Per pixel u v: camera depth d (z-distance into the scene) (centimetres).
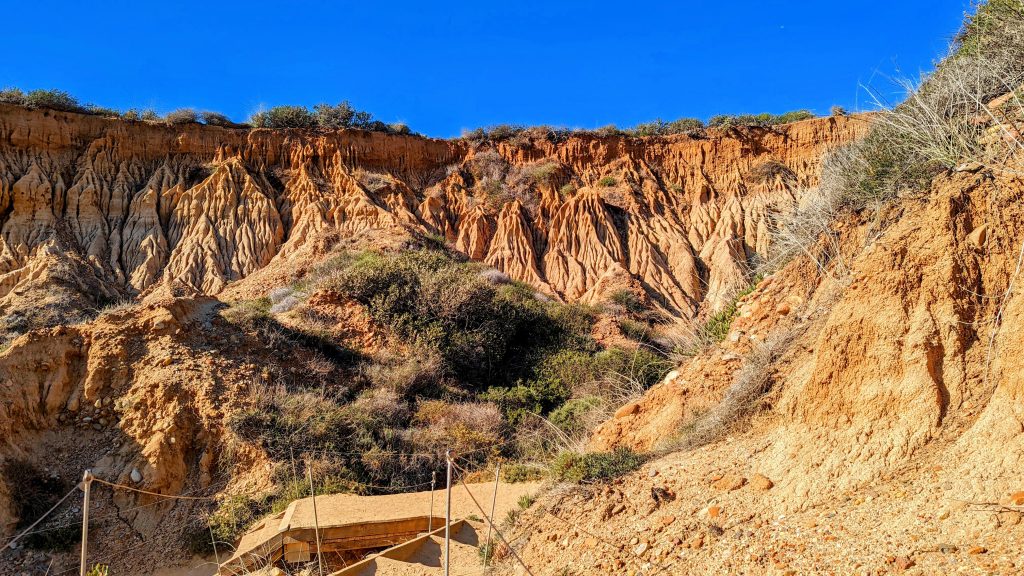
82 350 1485
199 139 3981
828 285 827
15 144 3566
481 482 1263
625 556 652
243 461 1352
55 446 1341
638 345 2252
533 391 1989
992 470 517
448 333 2155
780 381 761
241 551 1042
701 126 4928
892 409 611
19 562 1123
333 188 4028
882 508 548
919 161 768
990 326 603
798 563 537
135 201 3619
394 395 1734
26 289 2578
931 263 643
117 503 1248
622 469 813
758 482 652
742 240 3966
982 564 452
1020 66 799
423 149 4525
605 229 4044
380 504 1117
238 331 1723
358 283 2217
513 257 3906
